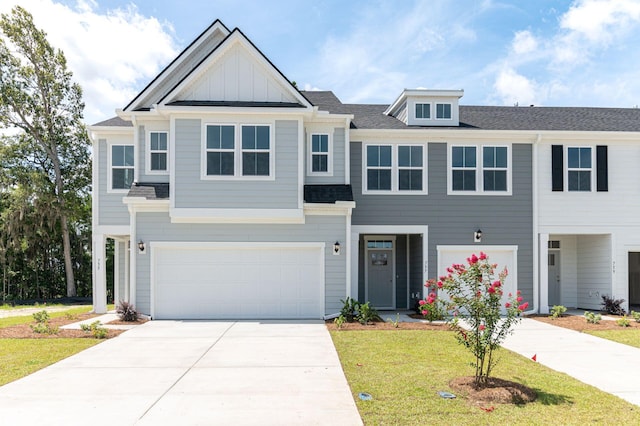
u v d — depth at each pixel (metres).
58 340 9.92
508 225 14.77
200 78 13.62
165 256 13.32
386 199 14.62
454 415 5.29
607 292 15.04
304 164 14.09
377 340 9.96
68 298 26.09
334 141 14.28
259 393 6.16
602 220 14.93
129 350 8.91
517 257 14.72
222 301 13.36
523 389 6.19
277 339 10.09
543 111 17.91
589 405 5.66
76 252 29.09
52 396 6.06
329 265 13.44
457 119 15.41
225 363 7.85
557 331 11.34
